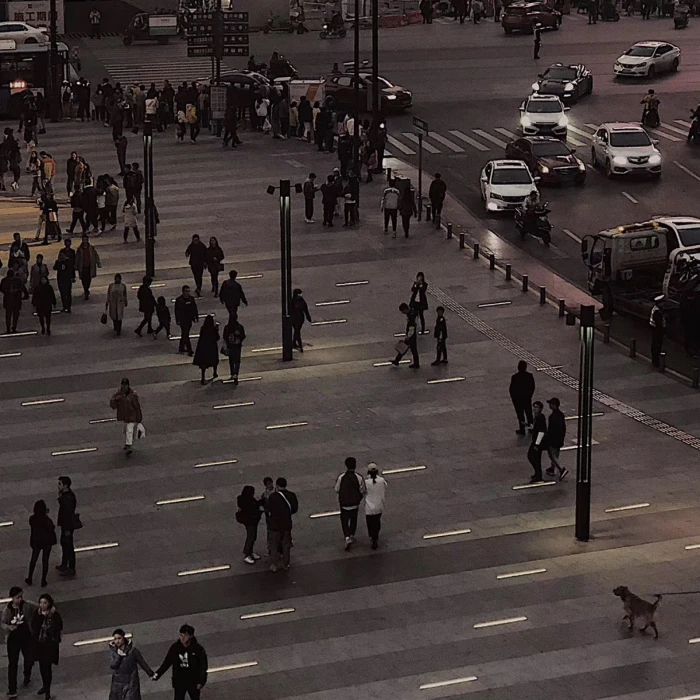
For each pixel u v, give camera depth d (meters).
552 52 88.62
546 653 28.16
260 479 35.84
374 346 44.84
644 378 42.66
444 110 75.56
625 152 64.19
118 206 59.44
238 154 67.31
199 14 70.69
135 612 29.84
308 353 44.25
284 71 77.75
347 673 27.55
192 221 57.25
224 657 28.14
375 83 63.38
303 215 58.25
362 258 53.16
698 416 39.91
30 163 64.00
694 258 46.00
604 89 80.12
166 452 37.34
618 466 36.69
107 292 48.38
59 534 32.97
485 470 36.38
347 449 37.53
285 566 31.50
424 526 33.50
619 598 30.14
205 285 50.28
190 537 33.03
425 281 45.91
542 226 55.41
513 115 74.69
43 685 26.88
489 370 42.94
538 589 30.66
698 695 26.70
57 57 74.06
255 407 40.19
